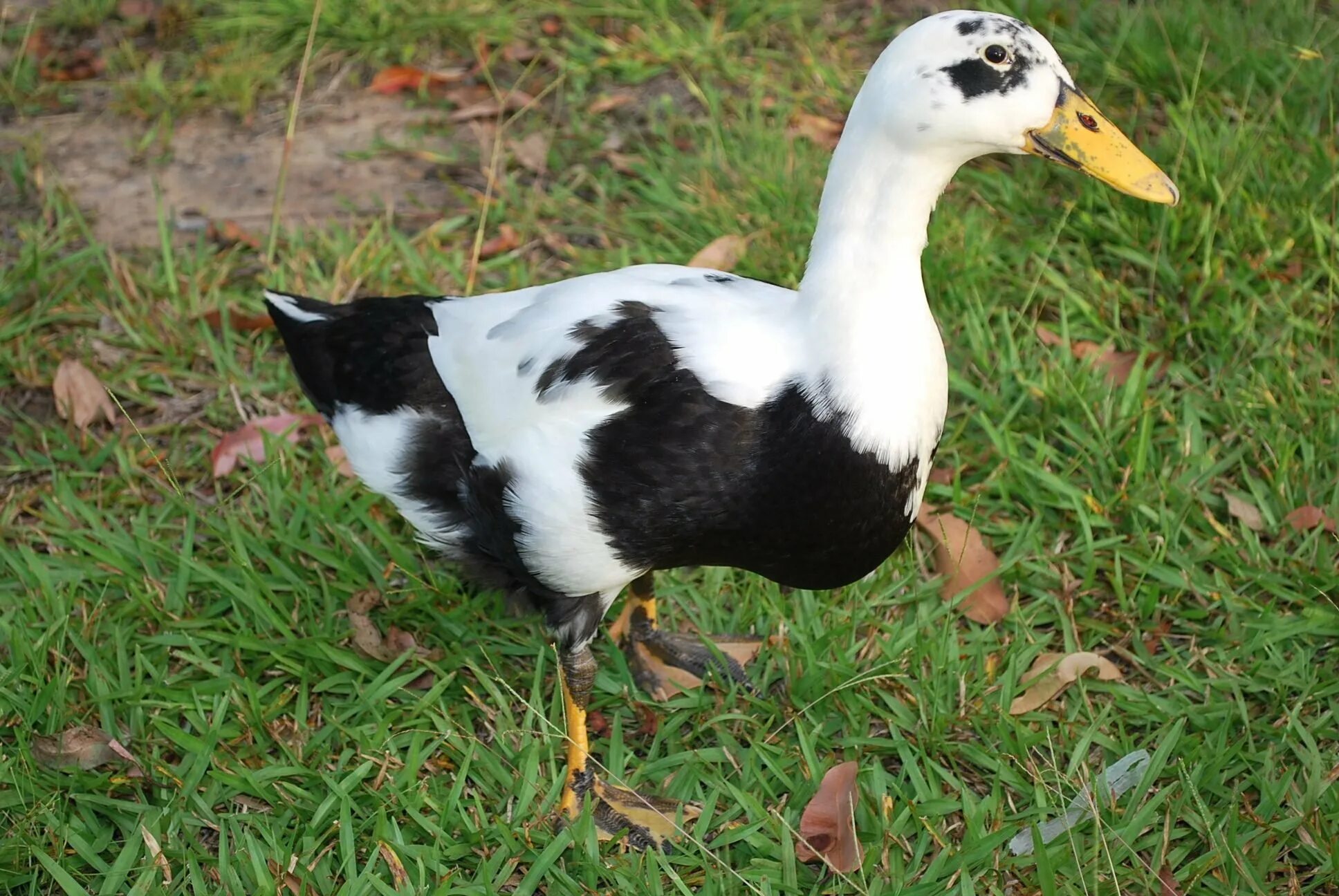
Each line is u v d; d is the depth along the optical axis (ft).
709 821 9.67
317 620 11.13
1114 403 12.61
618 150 15.78
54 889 9.36
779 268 13.80
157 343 13.35
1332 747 10.14
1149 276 14.01
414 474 9.83
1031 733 10.16
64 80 16.89
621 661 10.89
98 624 10.87
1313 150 14.52
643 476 8.75
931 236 13.97
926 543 11.78
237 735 10.21
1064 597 11.37
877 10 17.25
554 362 9.06
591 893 9.15
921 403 8.80
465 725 10.28
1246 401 12.48
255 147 16.07
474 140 16.08
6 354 13.08
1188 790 9.51
